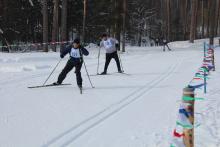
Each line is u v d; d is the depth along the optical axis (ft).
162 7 276.21
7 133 24.44
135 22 222.69
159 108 32.14
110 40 55.31
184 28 217.15
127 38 224.53
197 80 48.34
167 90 41.39
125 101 35.22
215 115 28.78
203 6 215.72
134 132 24.73
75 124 26.78
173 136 22.62
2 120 27.61
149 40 251.80
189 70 61.16
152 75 54.70
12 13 135.64
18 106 32.27
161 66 68.23
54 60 80.94
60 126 26.22
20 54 94.73
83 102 34.55
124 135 24.07
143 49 143.23
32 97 36.35
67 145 22.07
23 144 22.24
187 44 154.20
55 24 118.32
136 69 63.00
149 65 70.33
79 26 164.55
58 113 30.09
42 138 23.43
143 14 243.81
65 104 33.53
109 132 24.79
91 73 56.80
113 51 55.36
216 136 23.41
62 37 116.37
